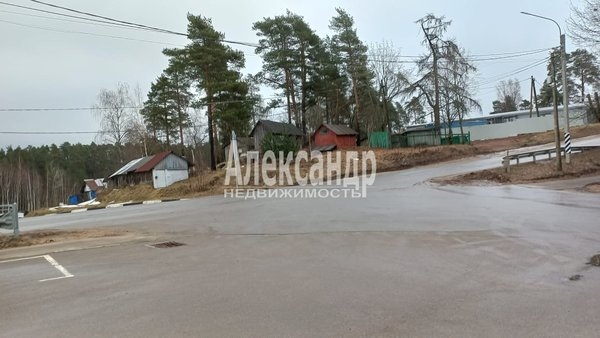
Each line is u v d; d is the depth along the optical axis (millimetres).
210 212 16609
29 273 7445
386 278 6199
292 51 46875
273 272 6805
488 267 6617
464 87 44688
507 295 5230
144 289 6066
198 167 42188
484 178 22688
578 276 5961
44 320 4902
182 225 13352
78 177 84438
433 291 5496
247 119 41906
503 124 54594
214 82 38312
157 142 60656
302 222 12430
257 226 12156
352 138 49625
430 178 24547
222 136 48375
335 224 11711
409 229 10375
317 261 7477
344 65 49375
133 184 46750
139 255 8680
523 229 9727
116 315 4973
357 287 5781
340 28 47625
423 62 45500
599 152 25984
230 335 4254
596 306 4746
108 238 11227
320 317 4684
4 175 68688
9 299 5824
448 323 4395
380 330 4273
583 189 17328
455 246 8266
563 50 23266
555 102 22891
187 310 5062
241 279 6430
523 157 26984
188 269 7250
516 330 4156
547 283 5680
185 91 50125
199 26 38719
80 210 31156
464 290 5492
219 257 8172
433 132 45938
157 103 51000
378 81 47375
